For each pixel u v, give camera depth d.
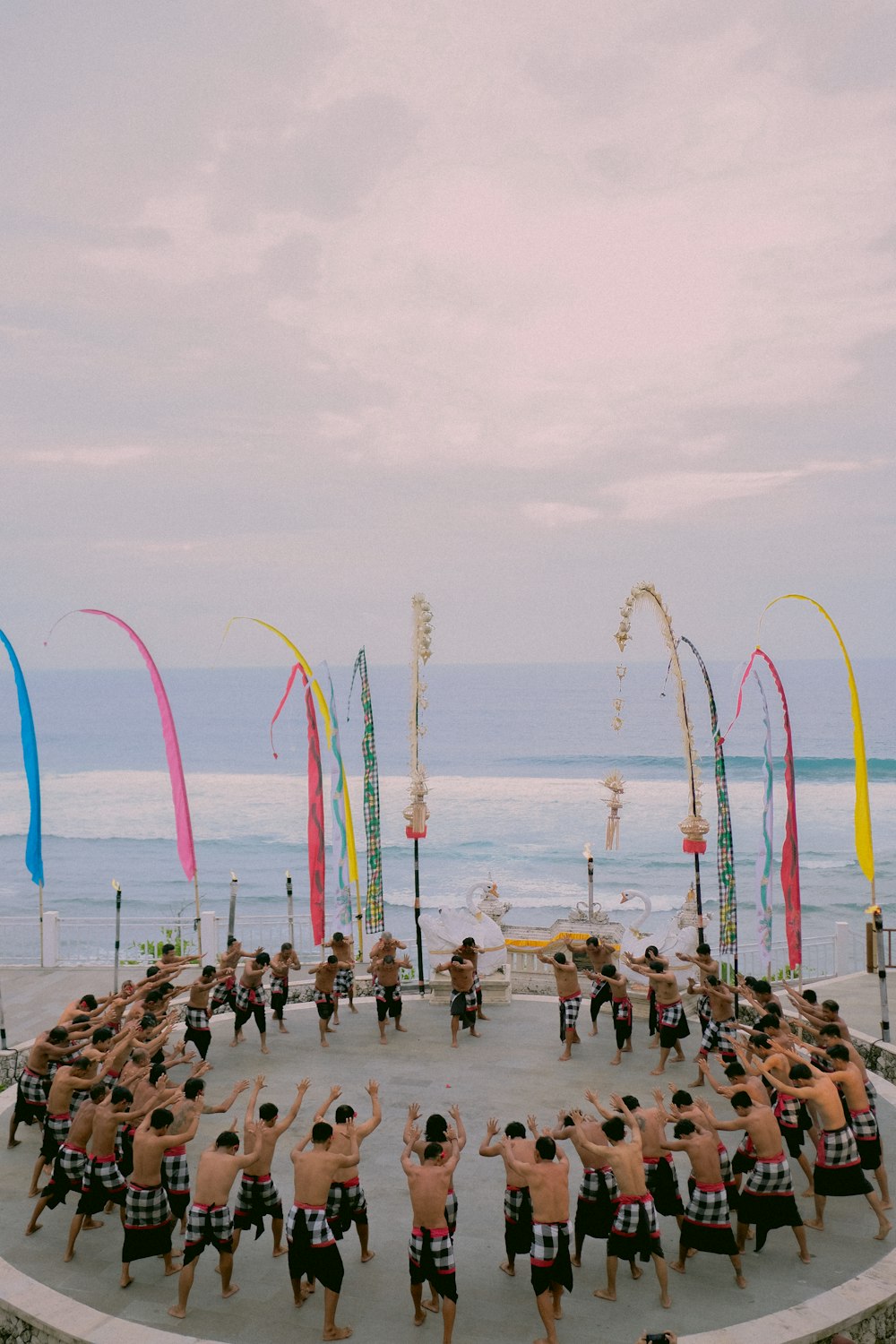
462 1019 15.30
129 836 56.91
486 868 49.16
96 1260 9.18
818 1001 17.27
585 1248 9.50
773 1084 9.74
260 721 122.69
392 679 180.38
